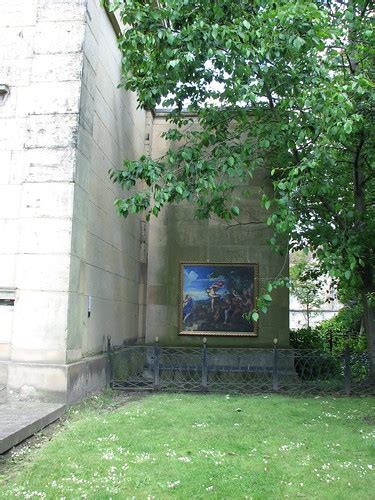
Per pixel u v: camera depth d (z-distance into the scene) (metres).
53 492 4.07
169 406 7.58
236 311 12.19
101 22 9.30
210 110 9.48
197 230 12.63
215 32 7.24
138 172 8.46
